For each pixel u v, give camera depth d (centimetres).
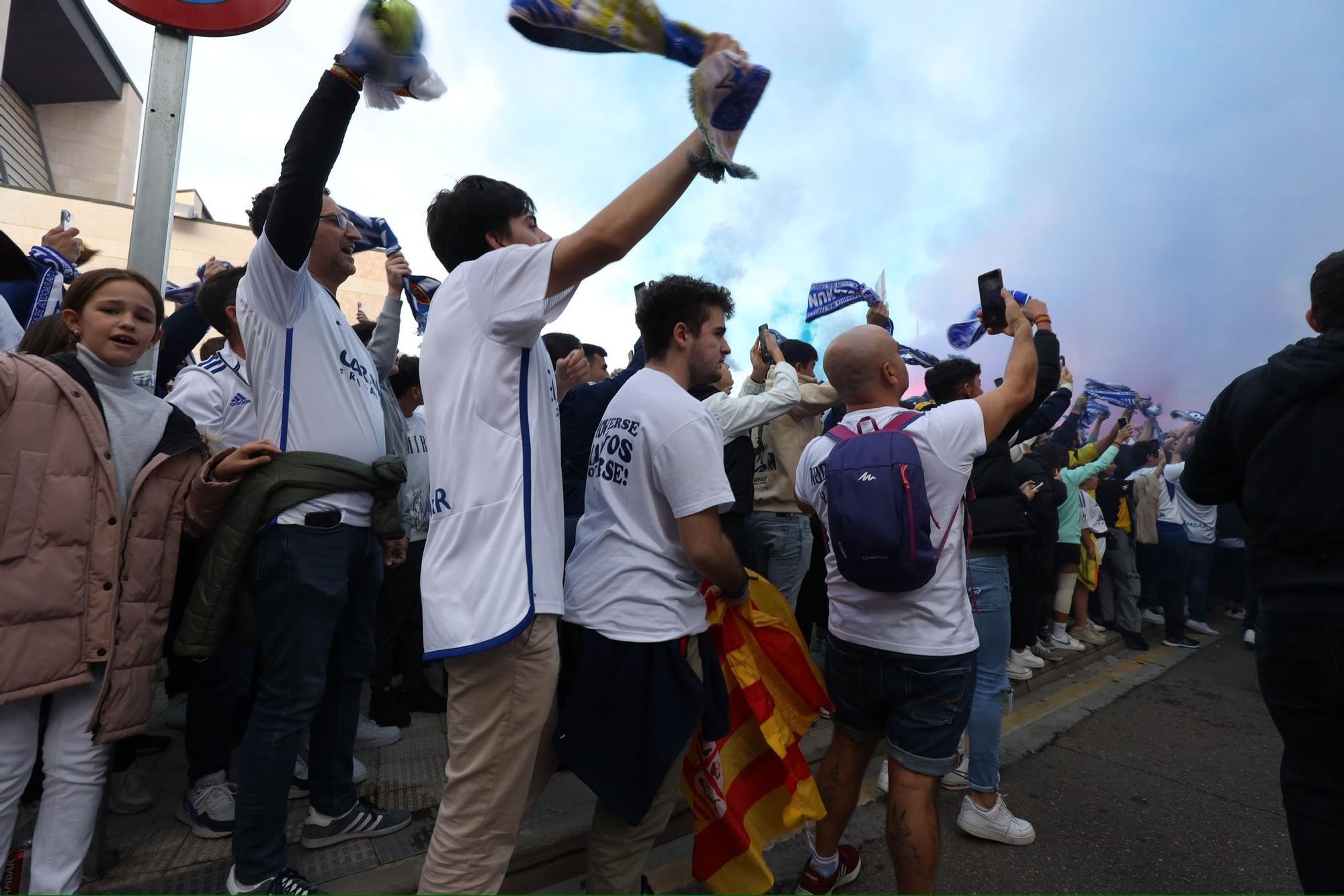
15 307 255
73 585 153
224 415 234
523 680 133
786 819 184
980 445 190
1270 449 165
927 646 185
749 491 297
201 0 216
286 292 172
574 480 222
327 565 182
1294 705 161
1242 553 720
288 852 204
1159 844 262
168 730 296
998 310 207
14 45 1280
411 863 201
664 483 156
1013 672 450
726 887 179
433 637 132
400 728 297
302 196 151
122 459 167
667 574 159
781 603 212
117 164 1501
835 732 216
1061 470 528
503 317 132
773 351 301
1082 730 383
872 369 207
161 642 171
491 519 133
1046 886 232
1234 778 322
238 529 173
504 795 133
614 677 153
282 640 176
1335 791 155
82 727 159
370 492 194
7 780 149
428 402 143
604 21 101
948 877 236
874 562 179
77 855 158
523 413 136
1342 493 153
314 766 211
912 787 186
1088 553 554
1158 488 605
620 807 149
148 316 175
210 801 211
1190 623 655
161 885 185
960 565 192
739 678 189
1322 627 155
